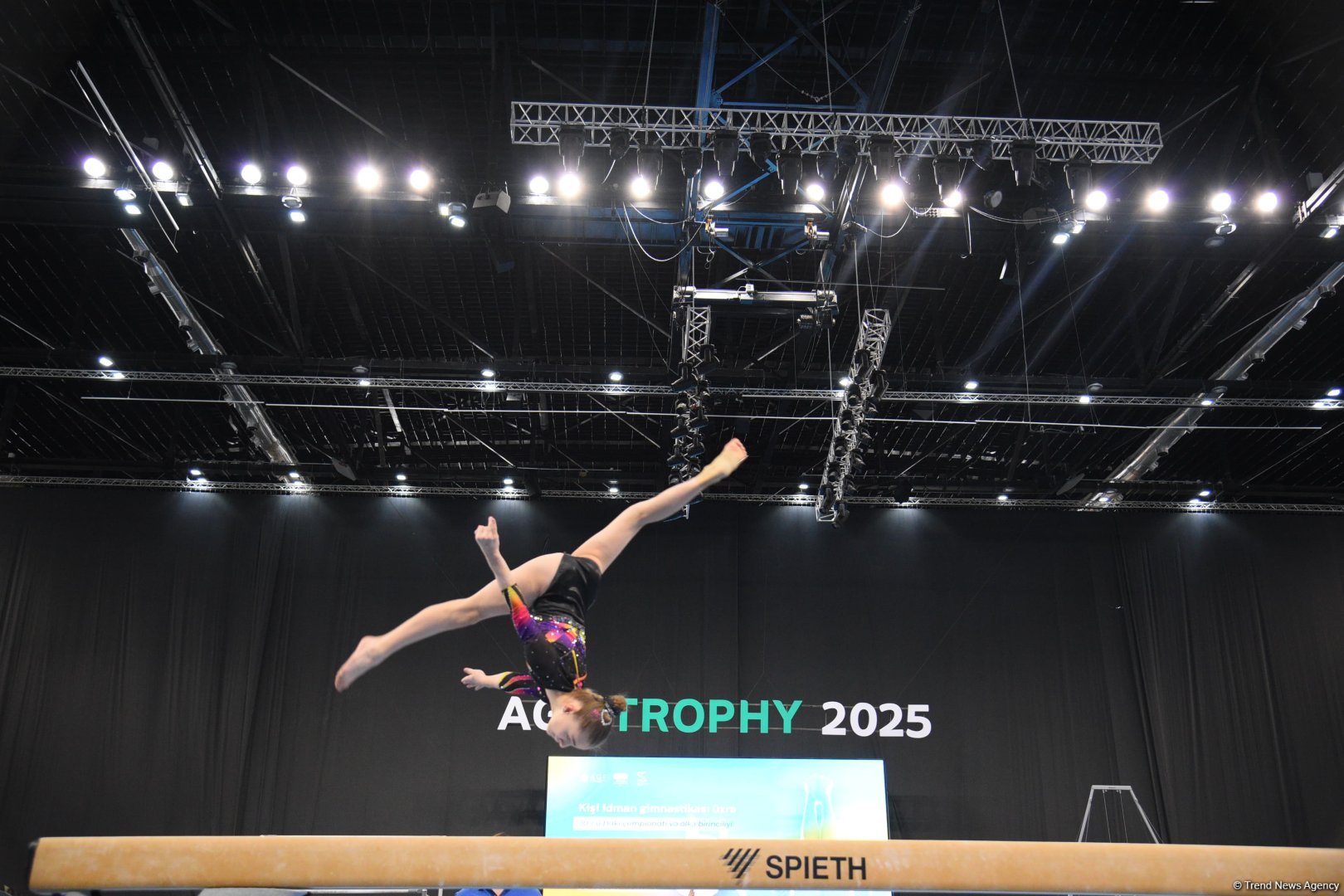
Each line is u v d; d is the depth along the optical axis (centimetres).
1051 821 1425
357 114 931
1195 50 928
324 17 888
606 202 962
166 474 1491
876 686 1493
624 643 1497
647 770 1388
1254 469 1569
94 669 1427
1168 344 1282
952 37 915
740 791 1381
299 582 1503
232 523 1526
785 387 1248
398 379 1241
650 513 418
